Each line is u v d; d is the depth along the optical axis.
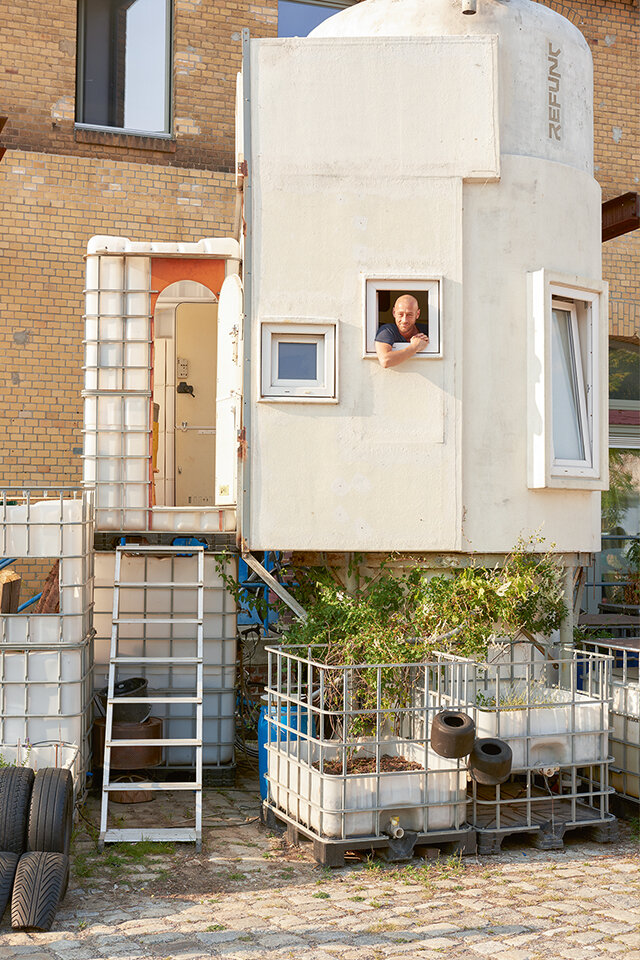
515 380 7.18
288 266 6.99
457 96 7.13
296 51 7.05
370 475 6.97
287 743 6.29
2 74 10.20
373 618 6.79
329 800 5.74
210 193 10.90
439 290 7.01
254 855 5.95
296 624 7.29
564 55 7.64
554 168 7.41
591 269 7.68
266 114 7.03
